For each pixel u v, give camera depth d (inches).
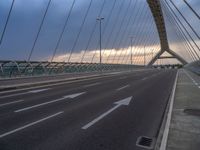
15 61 930.7
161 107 442.9
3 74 866.1
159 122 331.6
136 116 368.5
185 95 580.4
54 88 792.9
